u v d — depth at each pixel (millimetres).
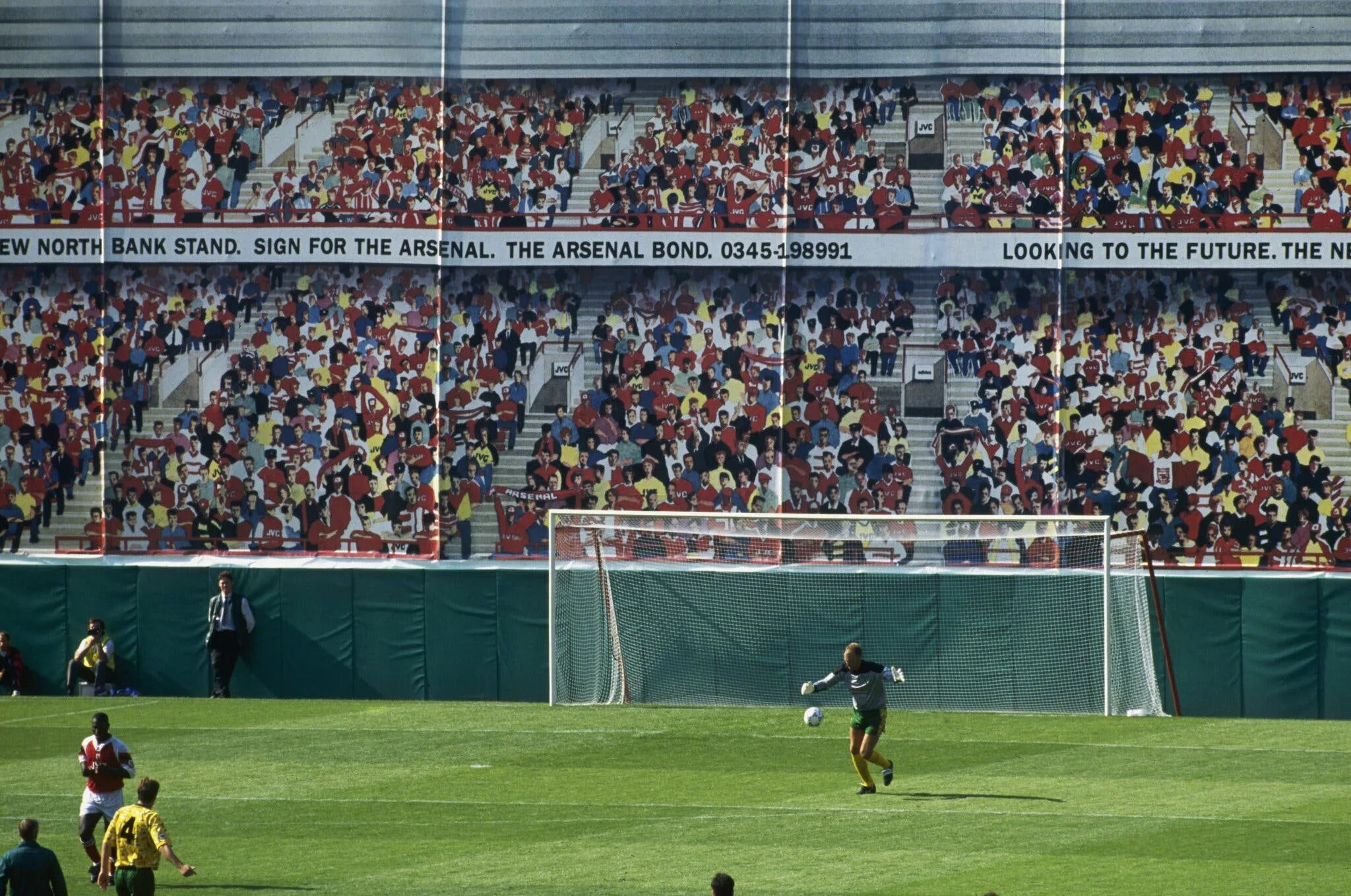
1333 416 107125
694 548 108312
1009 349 109375
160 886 64500
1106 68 109062
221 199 112938
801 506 110438
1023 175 109500
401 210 112438
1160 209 108625
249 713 101688
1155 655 106312
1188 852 67188
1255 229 107938
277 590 111500
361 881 64812
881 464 110125
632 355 111438
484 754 88062
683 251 111250
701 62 111312
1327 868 64688
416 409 112312
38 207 114062
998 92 109688
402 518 112250
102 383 113188
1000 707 103500
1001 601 105375
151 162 113562
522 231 112000
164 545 112688
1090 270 108938
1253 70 108062
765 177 111000
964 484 109500
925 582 106188
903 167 110250
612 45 111750
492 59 112312
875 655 106375
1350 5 107250
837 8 110688
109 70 113562
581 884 63938
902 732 93000
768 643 107188
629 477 111250
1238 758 85625
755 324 110938
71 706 104812
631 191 111625
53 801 78812
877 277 110250
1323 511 107000
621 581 108312
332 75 112688
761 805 76250
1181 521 107938
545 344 111875
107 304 113375
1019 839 69625
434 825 73562
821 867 65812
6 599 112688
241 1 112812
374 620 111062
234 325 112812
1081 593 104562
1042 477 109062
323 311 112688
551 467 111625
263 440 112688
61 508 113312
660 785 80438
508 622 110188
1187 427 108062
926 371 109875
